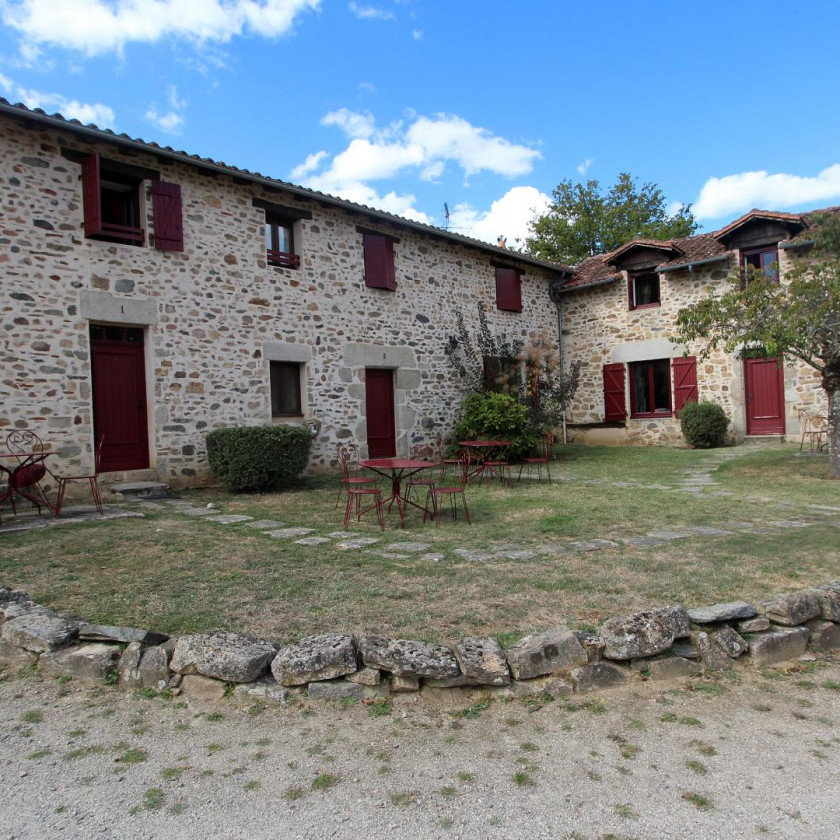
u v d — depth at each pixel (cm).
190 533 531
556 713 253
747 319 768
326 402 974
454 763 219
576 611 333
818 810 192
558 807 194
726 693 271
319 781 208
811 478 808
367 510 611
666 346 1332
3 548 473
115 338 763
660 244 1299
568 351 1497
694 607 336
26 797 201
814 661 306
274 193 911
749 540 482
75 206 712
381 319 1066
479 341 1221
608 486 799
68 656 289
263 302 892
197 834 184
